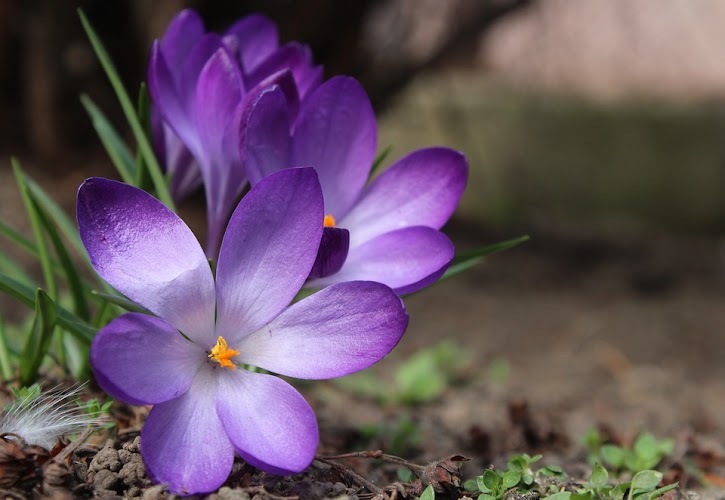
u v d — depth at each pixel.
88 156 0.99
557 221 1.34
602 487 0.31
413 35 1.04
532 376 0.69
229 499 0.28
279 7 0.97
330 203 0.31
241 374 0.29
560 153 1.42
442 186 0.31
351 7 0.98
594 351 0.78
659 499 0.32
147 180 0.34
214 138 0.31
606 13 1.36
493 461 0.38
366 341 0.28
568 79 1.42
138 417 0.32
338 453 0.37
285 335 0.29
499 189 1.43
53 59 0.96
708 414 0.58
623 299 0.96
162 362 0.28
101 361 0.27
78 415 0.31
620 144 1.38
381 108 1.08
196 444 0.28
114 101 0.99
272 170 0.30
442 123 1.46
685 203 1.35
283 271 0.29
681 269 1.08
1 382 0.33
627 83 1.41
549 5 1.26
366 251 0.31
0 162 0.96
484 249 0.32
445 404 0.53
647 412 0.56
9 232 0.35
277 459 0.27
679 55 1.40
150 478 0.28
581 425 0.49
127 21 0.97
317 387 0.50
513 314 0.88
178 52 0.33
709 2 1.39
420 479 0.31
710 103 1.37
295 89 0.30
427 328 0.82
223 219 0.31
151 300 0.28
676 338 0.82
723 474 0.38
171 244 0.28
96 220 0.28
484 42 1.26
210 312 0.29
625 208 1.39
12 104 1.03
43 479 0.28
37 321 0.32
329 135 0.31
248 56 0.34
